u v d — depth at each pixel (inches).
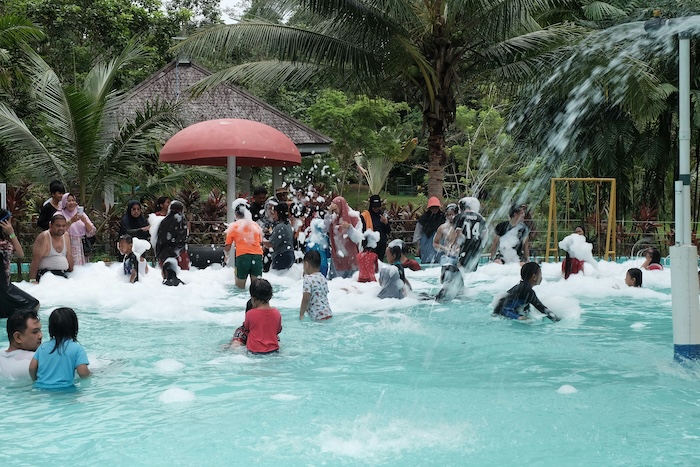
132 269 447.2
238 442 163.9
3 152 784.3
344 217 496.1
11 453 157.3
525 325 330.6
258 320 270.8
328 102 1226.6
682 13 790.5
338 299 391.9
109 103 721.0
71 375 219.9
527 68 721.0
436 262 605.6
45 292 415.2
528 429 174.1
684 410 190.5
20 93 823.1
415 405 195.5
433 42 717.3
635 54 712.4
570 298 375.9
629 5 844.6
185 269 538.9
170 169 869.8
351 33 709.9
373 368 243.9
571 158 876.6
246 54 1092.5
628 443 163.5
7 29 669.9
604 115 838.5
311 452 157.8
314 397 203.8
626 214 900.6
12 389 214.2
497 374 234.5
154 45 1010.1
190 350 273.3
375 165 1264.8
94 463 151.0
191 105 869.8
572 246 476.4
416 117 1515.7
